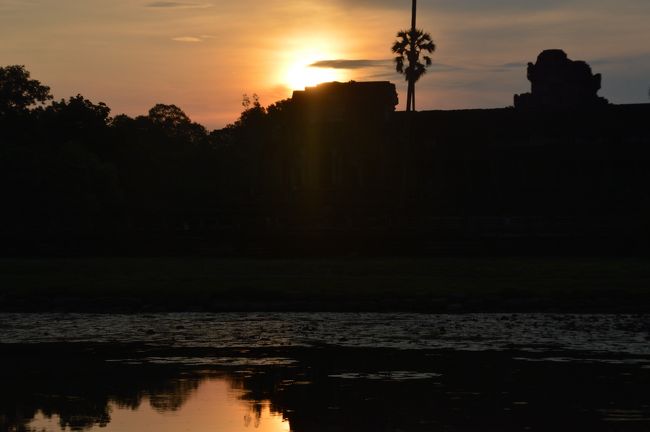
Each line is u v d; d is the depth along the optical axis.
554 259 110.12
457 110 191.38
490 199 185.25
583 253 116.75
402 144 189.50
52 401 38.59
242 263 106.06
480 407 36.81
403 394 39.44
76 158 163.12
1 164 155.88
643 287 78.81
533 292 76.50
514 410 36.31
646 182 182.25
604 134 183.75
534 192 185.25
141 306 75.56
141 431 33.59
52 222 156.62
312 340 55.94
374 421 34.75
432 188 188.25
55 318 69.69
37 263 107.94
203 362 47.84
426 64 181.38
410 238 121.31
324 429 33.75
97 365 47.16
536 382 41.81
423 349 51.78
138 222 160.38
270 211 167.25
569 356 48.91
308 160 194.50
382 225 142.62
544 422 34.44
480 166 189.00
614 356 48.88
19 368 46.50
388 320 66.62
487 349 51.66
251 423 34.62
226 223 157.00
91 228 138.38
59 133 193.88
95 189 166.62
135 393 40.03
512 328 61.31
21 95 195.62
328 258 115.44
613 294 75.38
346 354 50.22
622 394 39.12
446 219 141.12
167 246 124.75
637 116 184.12
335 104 194.75
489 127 188.50
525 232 130.50
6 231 134.12
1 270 98.88
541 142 186.00
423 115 191.75
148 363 47.72
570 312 71.88
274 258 118.81
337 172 192.62
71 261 111.94
